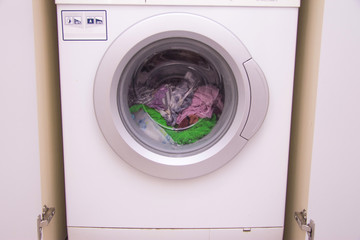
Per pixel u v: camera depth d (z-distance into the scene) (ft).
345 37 2.43
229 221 2.92
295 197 3.00
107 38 2.61
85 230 2.92
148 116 3.03
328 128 2.54
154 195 2.87
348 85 2.48
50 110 2.93
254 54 2.64
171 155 2.83
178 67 2.98
